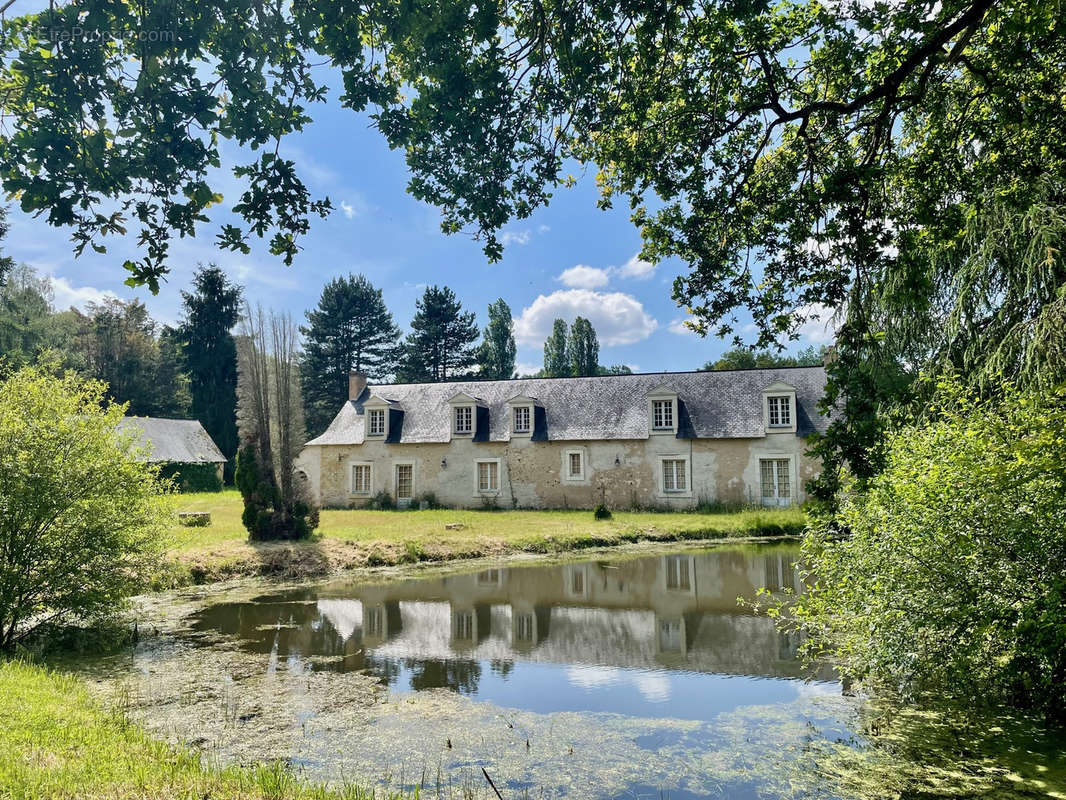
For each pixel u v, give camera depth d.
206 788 4.15
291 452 16.94
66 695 6.09
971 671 5.84
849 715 6.27
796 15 6.31
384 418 30.41
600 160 7.36
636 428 27.83
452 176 5.64
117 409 8.78
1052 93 6.42
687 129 6.62
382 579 13.73
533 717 6.32
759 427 26.44
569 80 5.53
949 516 5.64
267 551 14.70
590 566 15.30
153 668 7.67
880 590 5.97
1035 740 5.47
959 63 6.68
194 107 3.77
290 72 4.36
